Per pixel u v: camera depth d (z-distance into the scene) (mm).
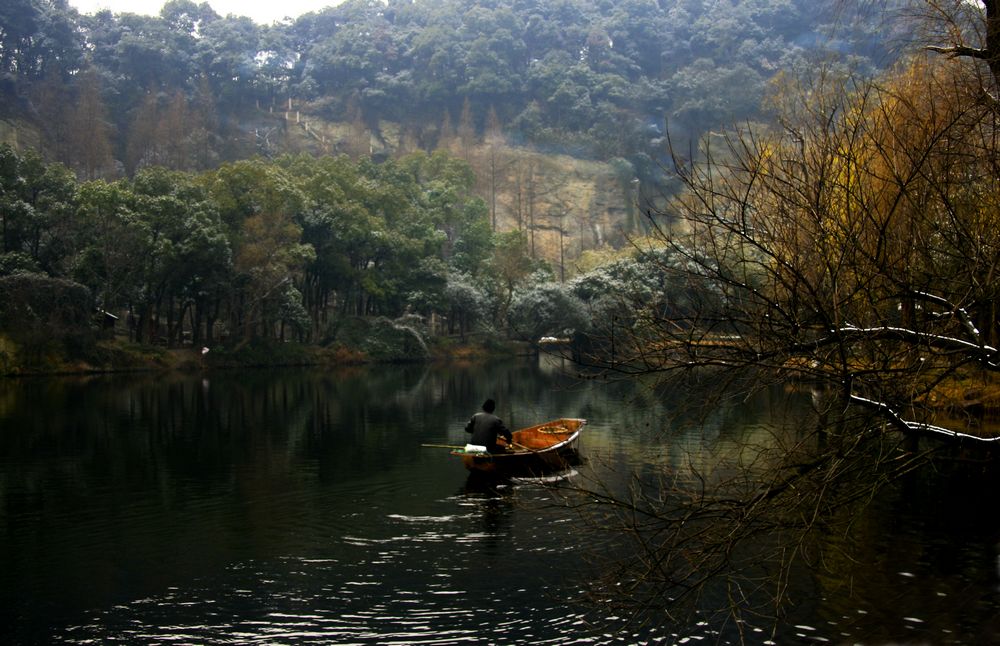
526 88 156750
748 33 142750
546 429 21125
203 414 29750
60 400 34188
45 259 52875
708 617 9258
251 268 57656
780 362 5965
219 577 10984
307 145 145375
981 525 12867
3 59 122062
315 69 160625
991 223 6926
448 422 27531
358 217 68500
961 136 6711
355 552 12047
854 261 5961
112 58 136000
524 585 10461
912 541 12023
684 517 6559
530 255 103750
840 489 6613
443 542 12492
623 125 143750
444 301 74188
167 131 115625
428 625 9273
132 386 42000
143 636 9086
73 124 107375
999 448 6055
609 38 162750
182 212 54031
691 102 112125
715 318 6191
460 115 155250
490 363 69875
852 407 7137
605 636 8875
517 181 132375
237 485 16922
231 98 148125
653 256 6789
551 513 14164
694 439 21359
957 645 8523
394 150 148125
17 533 13281
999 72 7324
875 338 5914
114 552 12188
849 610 9430
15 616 9648
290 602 10023
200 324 58531
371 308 76125
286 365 61375
